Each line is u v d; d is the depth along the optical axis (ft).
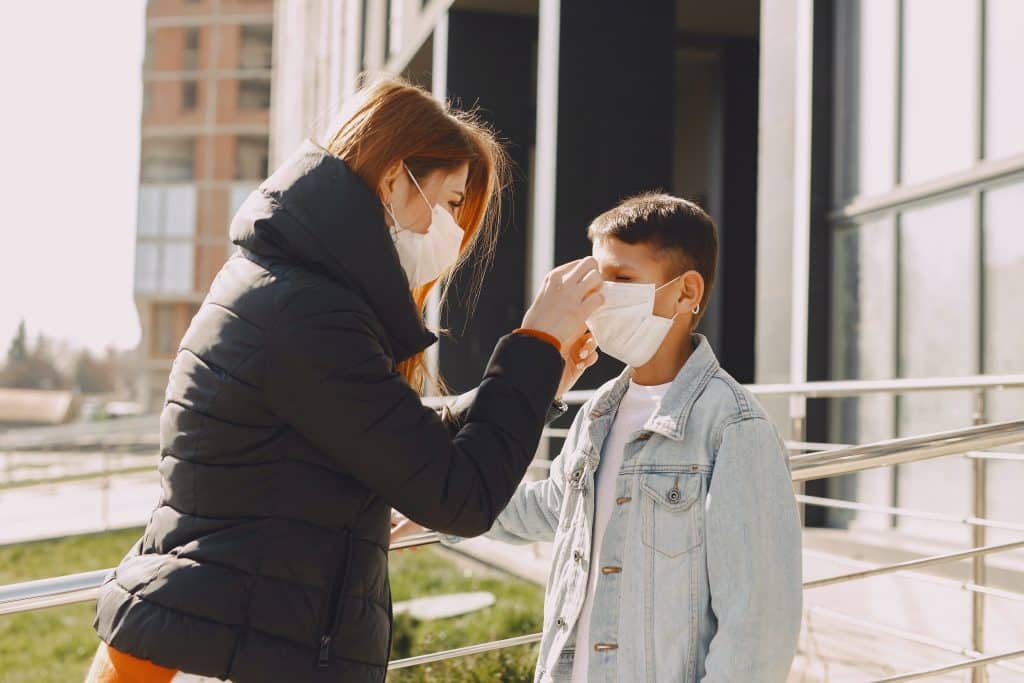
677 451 5.24
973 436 7.89
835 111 24.58
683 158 44.37
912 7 22.45
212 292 4.70
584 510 5.62
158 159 169.78
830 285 24.44
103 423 74.95
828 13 24.72
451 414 5.41
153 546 4.51
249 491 4.34
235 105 168.86
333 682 4.30
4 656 21.29
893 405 22.49
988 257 20.10
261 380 4.29
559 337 4.92
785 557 4.90
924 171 21.97
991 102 20.21
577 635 5.48
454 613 17.08
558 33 32.09
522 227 41.57
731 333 41.27
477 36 41.75
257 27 168.86
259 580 4.25
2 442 71.92
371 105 4.82
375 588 4.58
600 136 32.27
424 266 5.00
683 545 5.08
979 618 10.17
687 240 5.52
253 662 4.17
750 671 4.68
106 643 4.42
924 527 21.29
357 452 4.32
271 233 4.54
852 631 12.82
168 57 169.48
